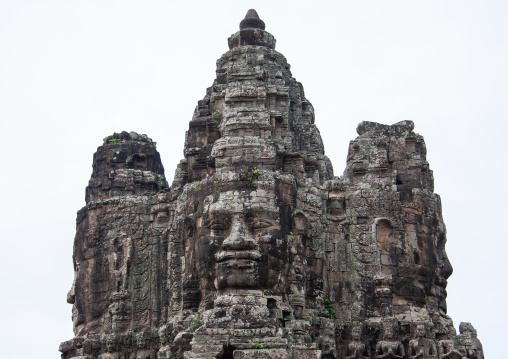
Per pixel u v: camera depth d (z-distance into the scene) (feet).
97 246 182.19
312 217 169.99
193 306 165.78
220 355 152.97
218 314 156.46
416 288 170.40
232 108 171.22
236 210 162.09
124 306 176.55
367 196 173.37
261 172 164.66
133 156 190.70
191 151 176.65
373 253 170.50
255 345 152.76
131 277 178.09
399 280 170.09
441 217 178.19
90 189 188.85
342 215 173.17
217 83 182.09
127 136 193.26
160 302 175.73
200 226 165.48
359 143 178.09
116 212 181.88
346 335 167.63
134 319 176.35
